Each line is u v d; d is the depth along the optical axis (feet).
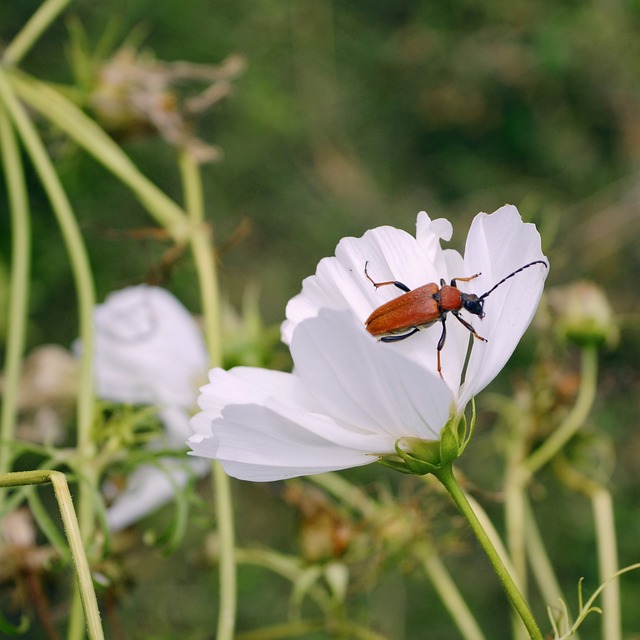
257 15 4.36
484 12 5.04
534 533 1.77
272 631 1.77
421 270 1.45
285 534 3.17
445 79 5.01
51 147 1.90
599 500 1.76
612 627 1.65
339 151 4.73
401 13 5.10
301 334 1.38
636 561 3.55
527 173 5.08
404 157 5.03
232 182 4.31
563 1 5.03
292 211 4.44
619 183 4.90
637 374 1.88
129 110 1.90
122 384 1.79
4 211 3.41
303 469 1.40
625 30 5.02
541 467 1.81
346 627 1.76
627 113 5.01
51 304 3.55
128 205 3.62
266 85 4.35
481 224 1.42
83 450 1.62
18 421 1.83
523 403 1.82
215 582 1.83
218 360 1.73
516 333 1.41
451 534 1.75
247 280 4.25
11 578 1.69
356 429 1.41
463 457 3.46
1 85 1.76
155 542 1.59
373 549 1.76
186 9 4.11
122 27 3.91
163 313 1.81
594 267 4.62
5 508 1.56
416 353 1.45
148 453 1.61
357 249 1.46
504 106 5.08
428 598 3.48
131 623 2.17
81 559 1.39
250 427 1.38
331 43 4.58
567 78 5.03
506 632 3.49
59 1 1.87
